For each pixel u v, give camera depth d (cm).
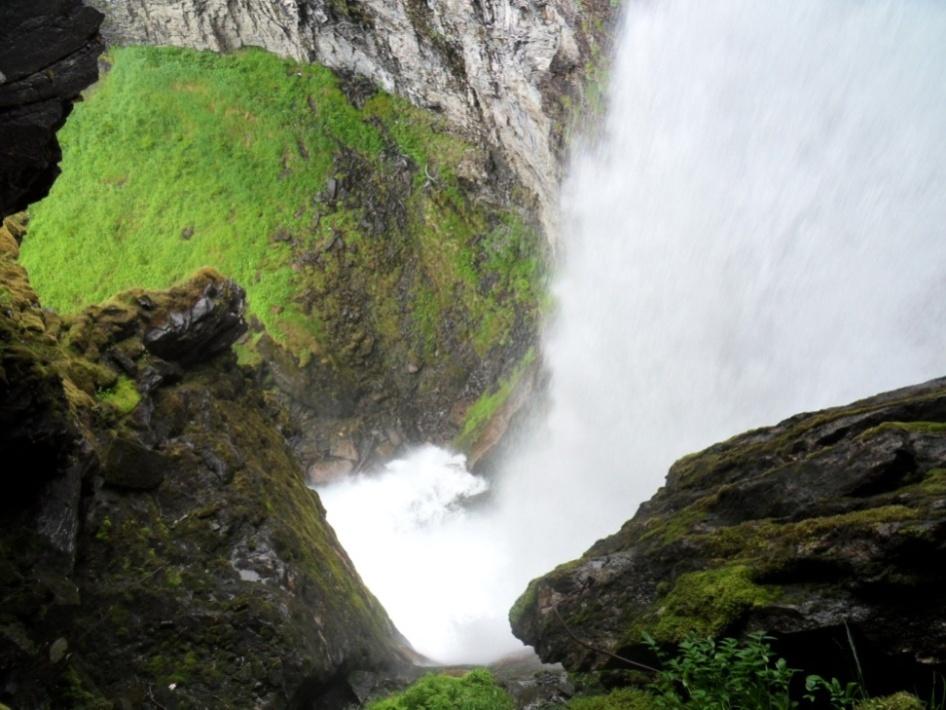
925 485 537
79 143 3097
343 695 941
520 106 2469
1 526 621
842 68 1852
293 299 2725
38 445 627
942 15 1675
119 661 750
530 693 742
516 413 2559
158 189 2998
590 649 673
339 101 2995
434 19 2522
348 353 2691
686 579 626
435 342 2717
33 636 603
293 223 2858
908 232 1681
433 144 2855
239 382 1180
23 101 520
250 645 815
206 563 868
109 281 2895
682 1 2184
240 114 3059
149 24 3175
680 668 523
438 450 2625
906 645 483
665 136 2238
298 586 920
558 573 769
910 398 669
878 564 501
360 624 1034
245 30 3092
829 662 525
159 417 965
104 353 951
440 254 2781
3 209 561
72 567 655
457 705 679
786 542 573
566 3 2231
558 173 2452
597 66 2303
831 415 700
